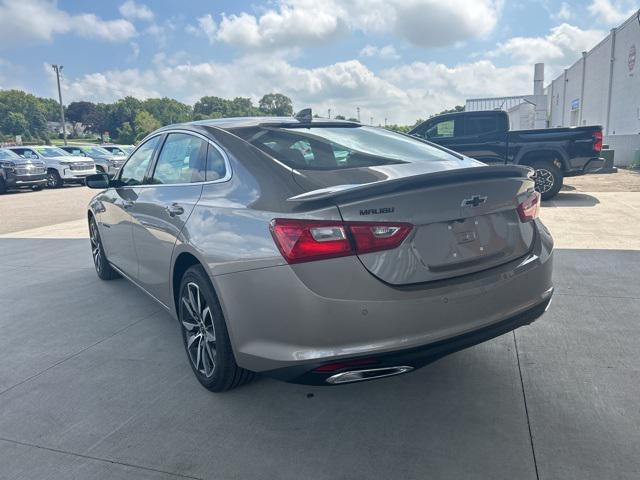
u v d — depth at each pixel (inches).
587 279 189.2
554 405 108.0
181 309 126.4
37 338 159.2
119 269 186.9
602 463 89.4
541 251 112.9
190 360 126.3
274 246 93.6
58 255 278.7
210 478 90.7
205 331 116.9
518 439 97.1
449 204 96.0
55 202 593.9
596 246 237.8
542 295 110.9
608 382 116.2
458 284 95.9
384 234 90.1
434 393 115.5
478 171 99.9
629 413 103.9
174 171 138.4
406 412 108.5
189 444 100.7
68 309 185.0
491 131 409.1
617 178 564.1
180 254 121.7
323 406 112.6
